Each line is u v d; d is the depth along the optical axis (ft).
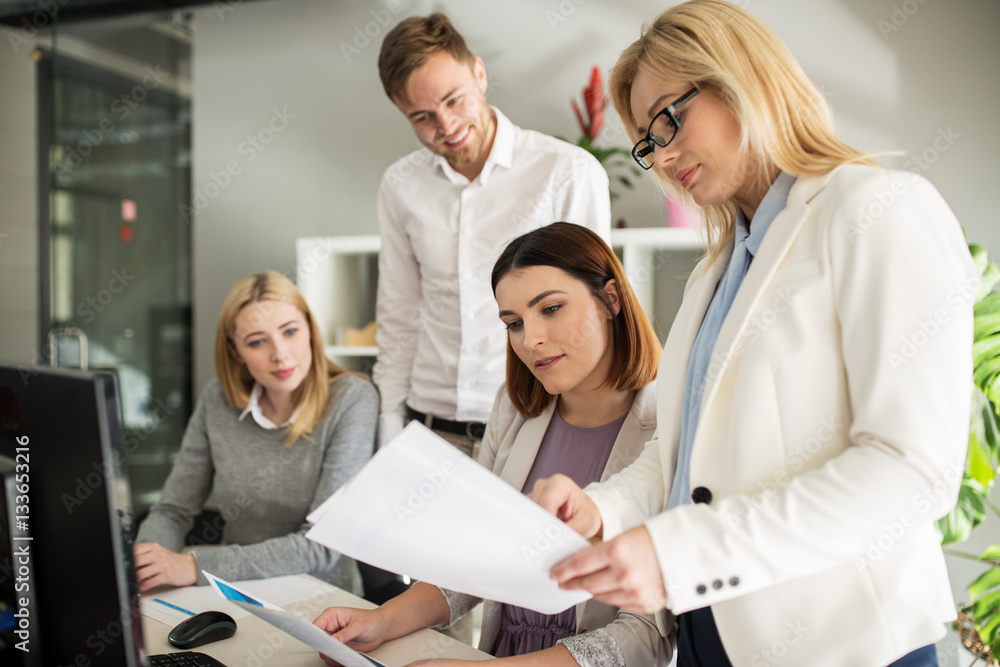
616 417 3.93
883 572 2.39
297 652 3.42
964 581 7.99
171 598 4.32
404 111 5.96
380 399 6.85
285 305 5.73
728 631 2.59
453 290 6.45
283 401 5.96
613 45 9.59
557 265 3.58
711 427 2.66
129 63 11.16
